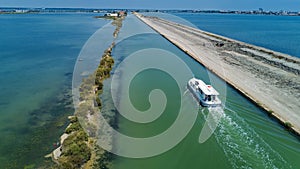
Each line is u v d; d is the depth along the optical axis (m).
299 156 19.44
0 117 25.33
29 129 23.12
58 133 22.39
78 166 17.64
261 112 25.95
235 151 20.06
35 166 17.95
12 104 28.39
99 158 18.86
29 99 29.80
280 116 24.25
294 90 31.22
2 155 19.33
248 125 23.62
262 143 21.00
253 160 19.00
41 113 26.27
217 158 19.31
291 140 21.33
